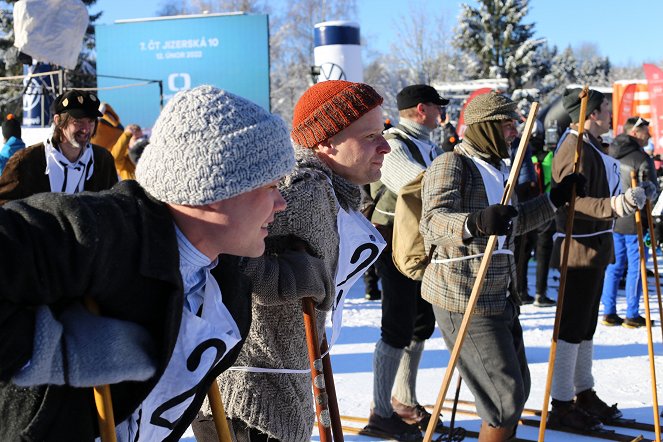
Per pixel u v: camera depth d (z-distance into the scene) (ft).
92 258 4.44
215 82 57.36
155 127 4.94
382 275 13.39
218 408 5.93
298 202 7.06
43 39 31.22
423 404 15.24
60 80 33.32
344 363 18.33
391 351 13.32
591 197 13.83
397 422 13.39
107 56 58.59
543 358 18.80
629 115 47.29
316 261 7.06
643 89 47.06
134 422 5.21
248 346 7.13
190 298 5.31
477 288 9.12
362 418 14.08
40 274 4.33
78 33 31.96
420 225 10.23
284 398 7.18
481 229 9.10
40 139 27.71
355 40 30.76
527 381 10.89
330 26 30.32
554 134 33.12
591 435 13.67
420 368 17.95
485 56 108.68
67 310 4.62
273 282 6.72
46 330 4.39
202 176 4.73
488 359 10.23
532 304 26.63
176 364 5.18
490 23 107.96
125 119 58.59
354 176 8.04
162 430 5.47
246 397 7.14
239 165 4.78
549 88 107.55
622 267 22.77
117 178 16.30
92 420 4.85
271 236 7.08
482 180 10.46
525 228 10.88
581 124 11.65
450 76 113.91
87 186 15.46
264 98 56.95
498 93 10.82
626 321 22.67
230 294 5.57
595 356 19.06
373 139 8.07
